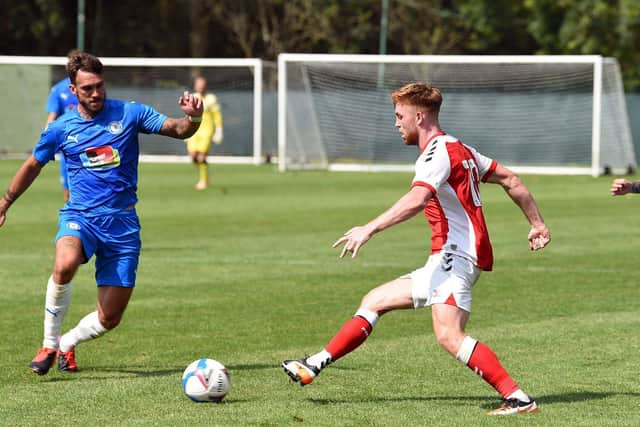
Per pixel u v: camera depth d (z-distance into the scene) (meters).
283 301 30.36
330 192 70.06
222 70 110.12
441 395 19.75
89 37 141.38
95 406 18.94
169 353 23.62
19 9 134.25
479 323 27.08
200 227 49.31
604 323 26.98
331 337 25.41
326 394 19.83
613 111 90.19
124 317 27.88
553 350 23.78
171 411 18.56
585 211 57.50
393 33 142.62
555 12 135.88
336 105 96.44
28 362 22.69
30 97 106.12
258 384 20.67
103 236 21.09
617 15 133.12
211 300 30.48
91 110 20.84
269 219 52.94
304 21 142.00
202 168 71.94
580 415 18.16
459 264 18.06
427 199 17.39
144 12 144.25
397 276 35.09
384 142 97.38
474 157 18.61
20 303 29.95
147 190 70.50
